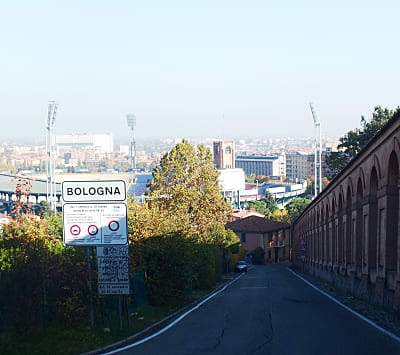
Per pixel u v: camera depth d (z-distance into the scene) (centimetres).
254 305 2994
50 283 2005
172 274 3012
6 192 14062
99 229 2067
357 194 3628
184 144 6862
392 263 2698
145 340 1898
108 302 2323
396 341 1761
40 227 2266
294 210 17762
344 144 9531
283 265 11762
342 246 4416
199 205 6788
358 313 2542
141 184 14275
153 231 3119
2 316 1761
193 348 1717
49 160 10081
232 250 8612
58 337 1820
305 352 1612
